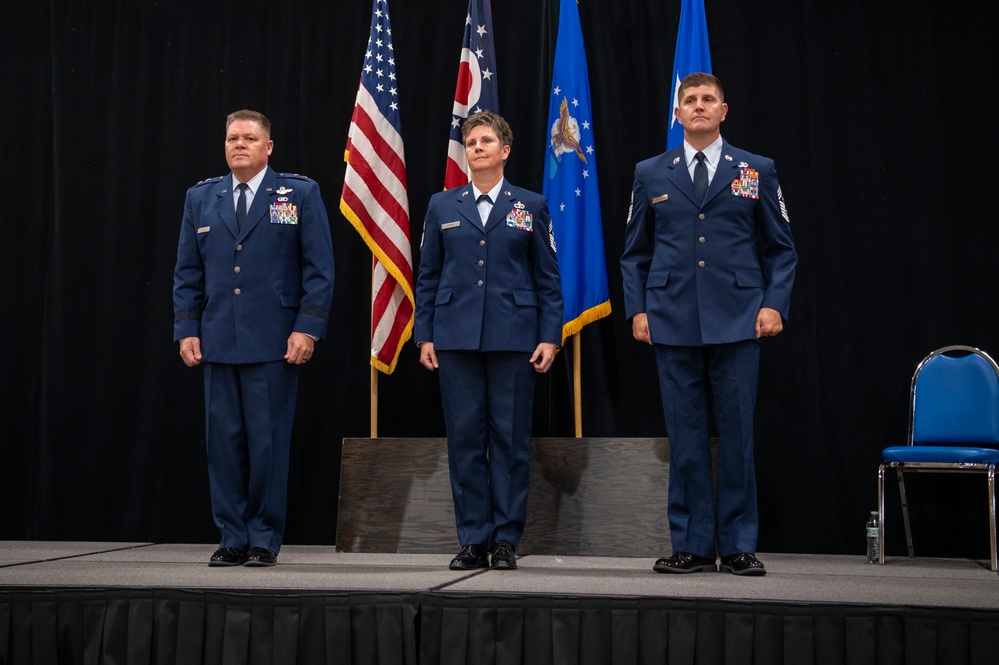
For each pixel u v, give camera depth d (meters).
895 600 2.35
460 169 4.05
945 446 3.79
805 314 4.13
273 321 3.36
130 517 4.38
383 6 4.23
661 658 2.38
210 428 3.36
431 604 2.44
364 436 4.33
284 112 4.48
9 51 4.61
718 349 3.11
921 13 4.17
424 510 3.86
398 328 4.10
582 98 4.12
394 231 4.06
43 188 4.58
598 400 4.23
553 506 3.80
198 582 2.62
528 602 2.42
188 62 4.54
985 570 3.25
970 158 4.09
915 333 4.08
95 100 4.57
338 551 3.87
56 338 4.48
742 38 4.25
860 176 4.15
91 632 2.54
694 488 3.12
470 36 4.14
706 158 3.18
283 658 2.45
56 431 4.45
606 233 4.26
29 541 4.37
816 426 4.09
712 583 2.66
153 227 4.49
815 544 4.06
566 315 3.99
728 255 3.11
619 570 3.08
